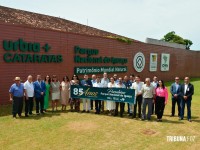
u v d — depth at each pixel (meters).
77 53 20.11
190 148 8.33
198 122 11.66
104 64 23.06
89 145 8.45
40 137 9.12
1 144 8.38
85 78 13.79
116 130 10.14
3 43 14.85
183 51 40.75
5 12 24.70
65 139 8.97
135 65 27.56
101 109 13.94
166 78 35.25
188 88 11.78
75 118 11.91
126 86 13.41
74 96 13.38
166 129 10.41
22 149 7.99
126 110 14.14
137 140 9.02
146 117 12.29
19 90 11.64
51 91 13.25
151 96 11.65
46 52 17.55
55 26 28.34
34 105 14.95
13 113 11.74
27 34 16.22
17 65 15.70
